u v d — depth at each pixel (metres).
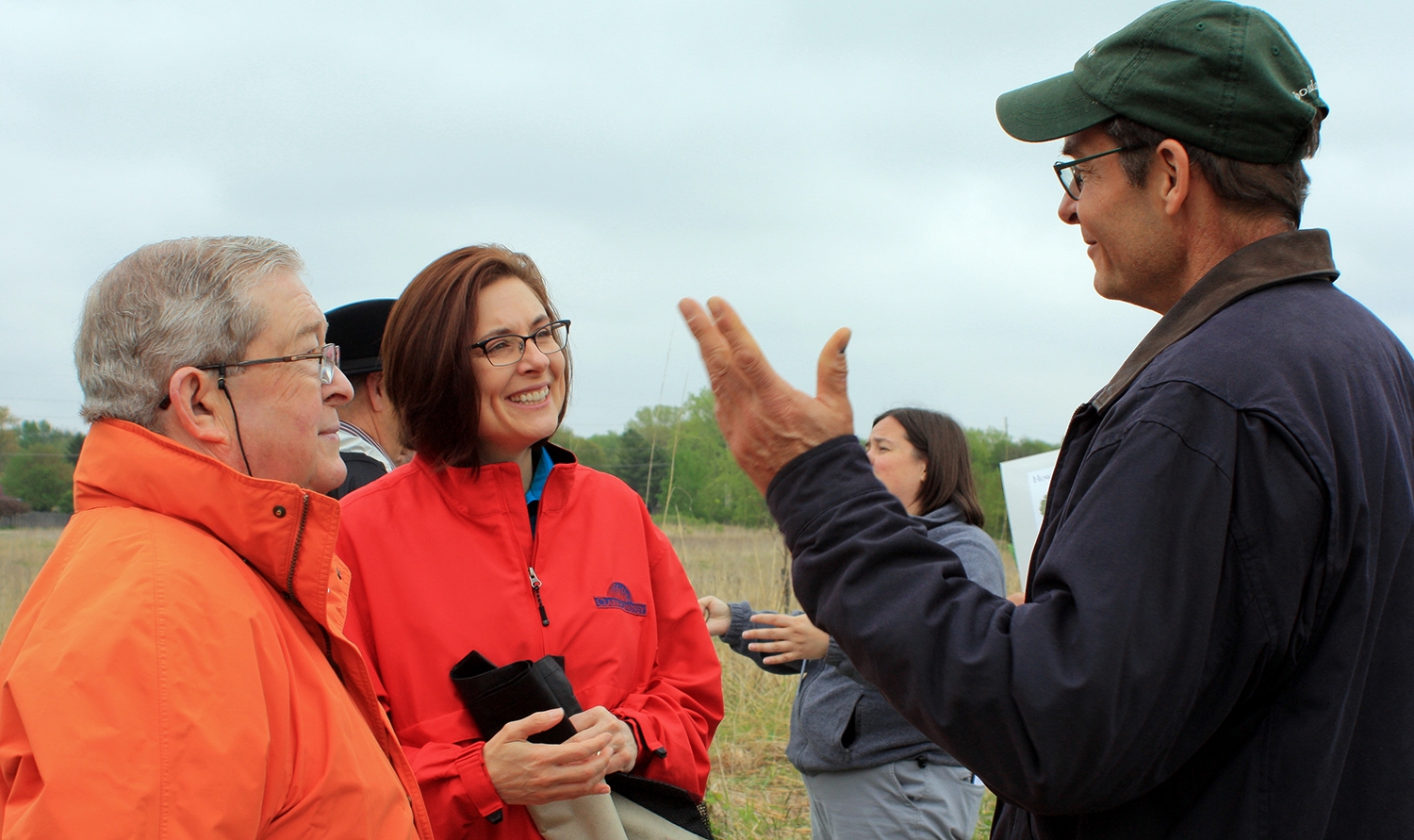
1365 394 1.09
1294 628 1.01
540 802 1.59
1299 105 1.15
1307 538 1.00
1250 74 1.15
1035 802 1.02
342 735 1.24
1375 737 1.05
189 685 1.07
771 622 2.62
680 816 1.80
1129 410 1.10
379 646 1.75
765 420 1.18
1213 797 1.05
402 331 1.87
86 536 1.20
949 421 3.02
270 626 1.22
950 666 1.03
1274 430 1.02
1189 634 0.98
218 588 1.18
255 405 1.32
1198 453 1.02
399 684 1.74
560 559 1.90
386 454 2.59
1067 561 1.03
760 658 2.88
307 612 1.34
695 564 6.88
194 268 1.31
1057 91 1.32
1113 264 1.32
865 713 2.56
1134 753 0.98
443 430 1.85
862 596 1.11
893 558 1.11
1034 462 3.21
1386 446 1.08
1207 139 1.17
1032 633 1.00
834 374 1.20
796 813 4.35
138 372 1.26
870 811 2.56
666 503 6.57
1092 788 0.99
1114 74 1.24
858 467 1.18
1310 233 1.21
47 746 0.99
